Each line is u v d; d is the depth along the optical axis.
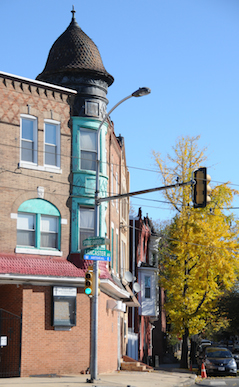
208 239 37.19
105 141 27.33
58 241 25.17
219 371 33.28
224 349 35.69
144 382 23.22
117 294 30.97
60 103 25.95
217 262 36.97
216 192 38.50
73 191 25.81
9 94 24.34
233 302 64.31
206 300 38.56
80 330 24.70
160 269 48.38
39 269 23.61
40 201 24.78
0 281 23.00
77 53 27.08
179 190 38.12
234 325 66.31
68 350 24.20
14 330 23.31
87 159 26.42
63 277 24.09
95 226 20.73
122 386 19.89
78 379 21.70
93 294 20.61
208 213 37.75
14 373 22.92
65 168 25.75
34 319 23.53
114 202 32.78
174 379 26.44
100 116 26.86
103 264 26.27
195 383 26.38
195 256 38.50
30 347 23.19
